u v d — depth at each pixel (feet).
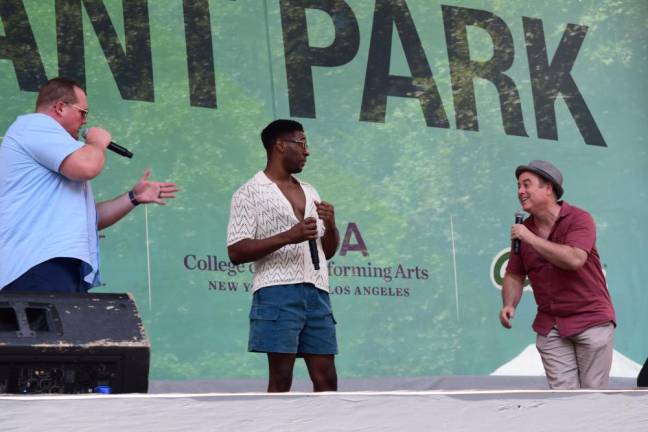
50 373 9.45
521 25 23.71
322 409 7.14
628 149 23.70
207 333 20.66
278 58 22.18
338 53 22.56
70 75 20.90
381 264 21.83
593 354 15.29
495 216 22.66
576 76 23.77
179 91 21.47
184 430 6.91
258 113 21.88
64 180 12.82
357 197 22.04
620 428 7.49
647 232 23.41
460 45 23.29
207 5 21.98
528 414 7.43
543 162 15.81
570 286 15.38
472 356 21.86
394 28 23.00
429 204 22.36
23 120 12.87
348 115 22.35
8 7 20.79
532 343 22.13
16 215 12.47
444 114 22.85
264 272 14.38
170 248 20.80
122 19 21.39
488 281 22.30
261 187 14.69
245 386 20.56
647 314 23.00
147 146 21.08
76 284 12.76
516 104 23.31
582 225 15.43
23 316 9.66
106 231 20.52
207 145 21.43
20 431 6.69
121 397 6.88
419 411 7.28
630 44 24.14
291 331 14.21
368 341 21.44
